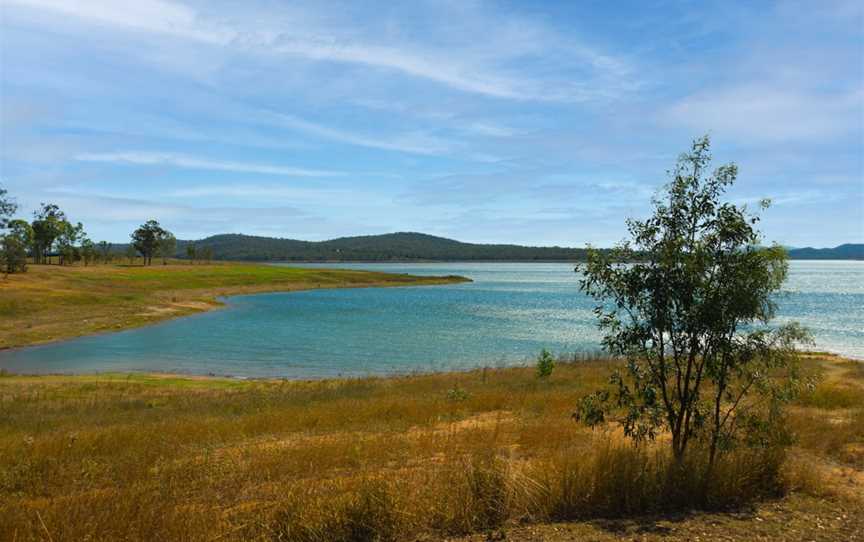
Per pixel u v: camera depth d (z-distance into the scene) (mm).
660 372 7570
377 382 22562
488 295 95125
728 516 6223
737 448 7574
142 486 7570
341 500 6145
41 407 16562
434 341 41750
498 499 6184
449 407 14875
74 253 122250
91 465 8828
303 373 29703
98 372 29469
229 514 6277
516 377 22953
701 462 7027
